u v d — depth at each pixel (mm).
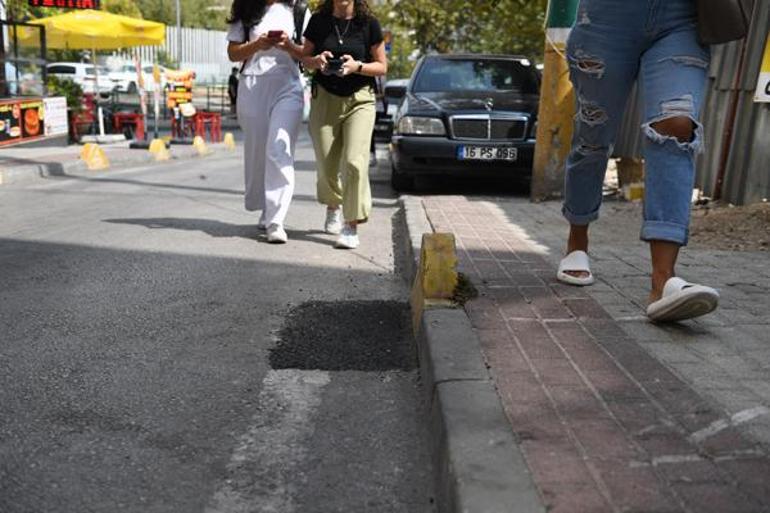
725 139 7027
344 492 2256
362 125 5262
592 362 2689
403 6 22000
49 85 15359
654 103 3076
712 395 2418
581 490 1842
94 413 2721
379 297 4199
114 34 15516
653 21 3098
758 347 2879
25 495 2186
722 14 2957
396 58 33062
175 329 3621
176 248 5344
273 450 2492
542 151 7602
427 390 2760
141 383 2992
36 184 9367
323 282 4492
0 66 13141
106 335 3525
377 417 2742
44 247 5336
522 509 1759
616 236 5512
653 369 2627
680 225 3078
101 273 4613
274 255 5184
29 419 2662
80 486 2242
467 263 4215
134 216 6754
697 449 2053
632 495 1820
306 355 3309
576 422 2213
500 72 9555
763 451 2045
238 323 3715
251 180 5840
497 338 2932
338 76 5188
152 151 13875
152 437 2555
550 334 2986
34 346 3367
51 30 15078
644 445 2076
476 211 6574
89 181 9789
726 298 3570
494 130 8367
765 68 6051
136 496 2201
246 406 2809
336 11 5156
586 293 3592
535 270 4066
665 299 2988
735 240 5188
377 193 9086
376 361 3256
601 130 3408
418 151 8414
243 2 5359
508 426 2186
